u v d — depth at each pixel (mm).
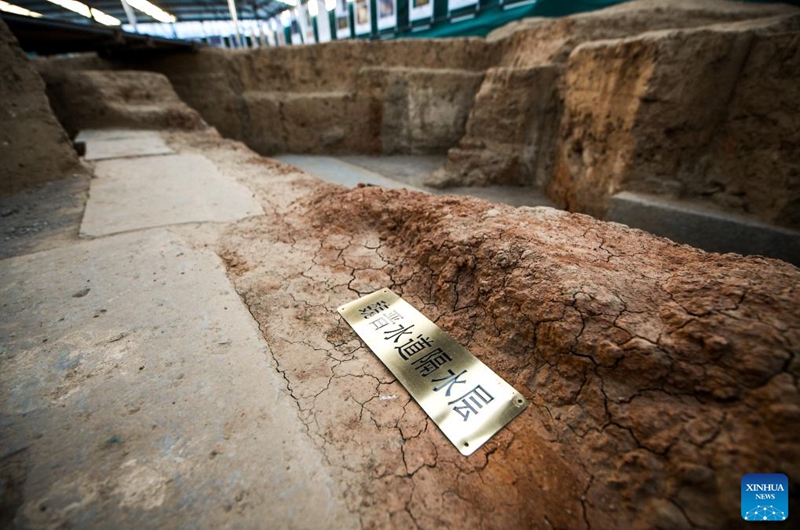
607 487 865
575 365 1057
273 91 11250
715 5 7023
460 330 1360
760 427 789
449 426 1052
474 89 10297
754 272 1087
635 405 938
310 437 1010
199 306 1499
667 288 1137
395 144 11141
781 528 713
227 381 1149
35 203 2791
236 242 2115
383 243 1993
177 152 4625
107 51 9195
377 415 1088
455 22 11195
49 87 6020
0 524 788
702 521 758
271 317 1485
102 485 864
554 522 835
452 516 851
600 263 1301
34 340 1307
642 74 4812
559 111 7465
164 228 2277
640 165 5074
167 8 12961
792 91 3914
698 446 817
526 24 9250
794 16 4742
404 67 10453
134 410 1044
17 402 1062
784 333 877
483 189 8320
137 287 1621
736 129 4453
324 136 11305
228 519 810
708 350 911
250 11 14875
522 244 1421
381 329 1414
